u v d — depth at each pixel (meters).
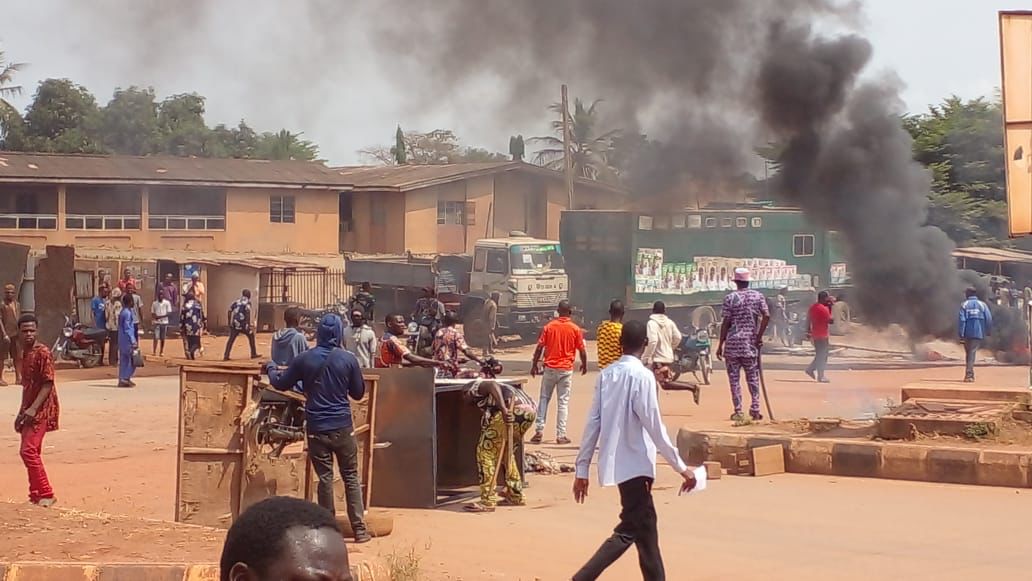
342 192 48.44
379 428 10.49
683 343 22.86
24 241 41.41
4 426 16.72
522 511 10.45
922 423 12.28
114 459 13.83
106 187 43.25
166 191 44.28
